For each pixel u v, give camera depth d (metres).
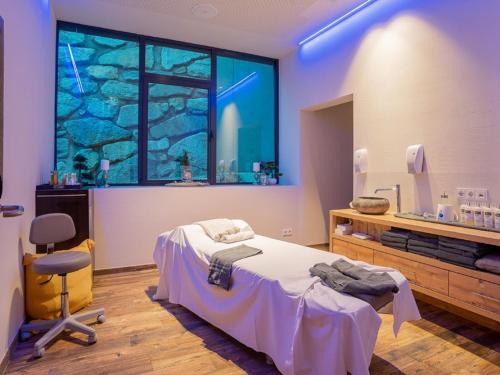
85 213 3.00
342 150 4.97
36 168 2.84
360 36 3.50
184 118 4.43
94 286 3.20
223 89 4.69
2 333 1.82
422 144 2.86
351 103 5.05
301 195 4.68
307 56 4.37
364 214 3.09
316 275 1.85
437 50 2.73
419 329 2.34
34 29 2.67
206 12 3.57
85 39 3.97
